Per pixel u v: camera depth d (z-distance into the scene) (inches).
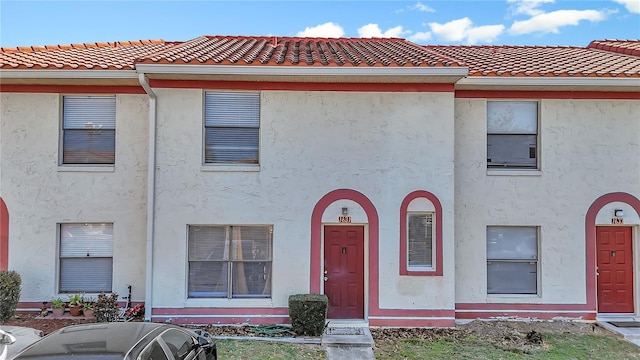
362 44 503.5
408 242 387.2
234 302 379.2
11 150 400.5
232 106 391.5
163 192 379.9
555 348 332.8
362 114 387.9
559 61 454.6
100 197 404.2
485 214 406.9
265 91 386.9
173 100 382.0
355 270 390.9
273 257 383.2
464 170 408.5
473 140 409.7
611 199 406.9
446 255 381.1
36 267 398.0
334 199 385.7
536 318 401.4
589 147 409.4
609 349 332.2
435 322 377.7
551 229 406.0
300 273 382.3
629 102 409.7
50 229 399.9
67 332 194.5
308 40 531.2
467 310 401.7
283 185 385.1
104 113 412.2
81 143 410.9
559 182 408.2
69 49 478.6
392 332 366.6
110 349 172.7
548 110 411.2
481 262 405.1
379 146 386.3
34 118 402.6
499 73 389.7
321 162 386.3
